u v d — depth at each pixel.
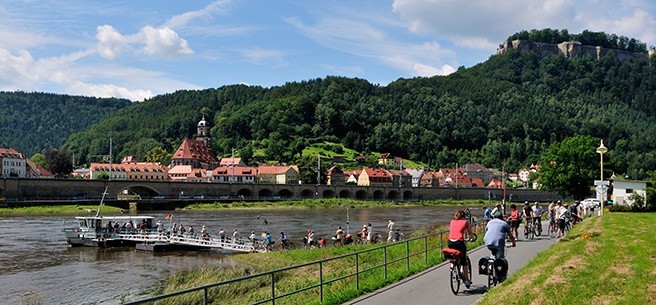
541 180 96.94
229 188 172.00
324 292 22.61
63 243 69.56
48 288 41.16
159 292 38.28
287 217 118.75
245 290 32.78
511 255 27.62
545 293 15.92
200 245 63.75
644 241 25.64
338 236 62.72
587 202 77.81
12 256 58.59
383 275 23.28
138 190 164.88
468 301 17.55
